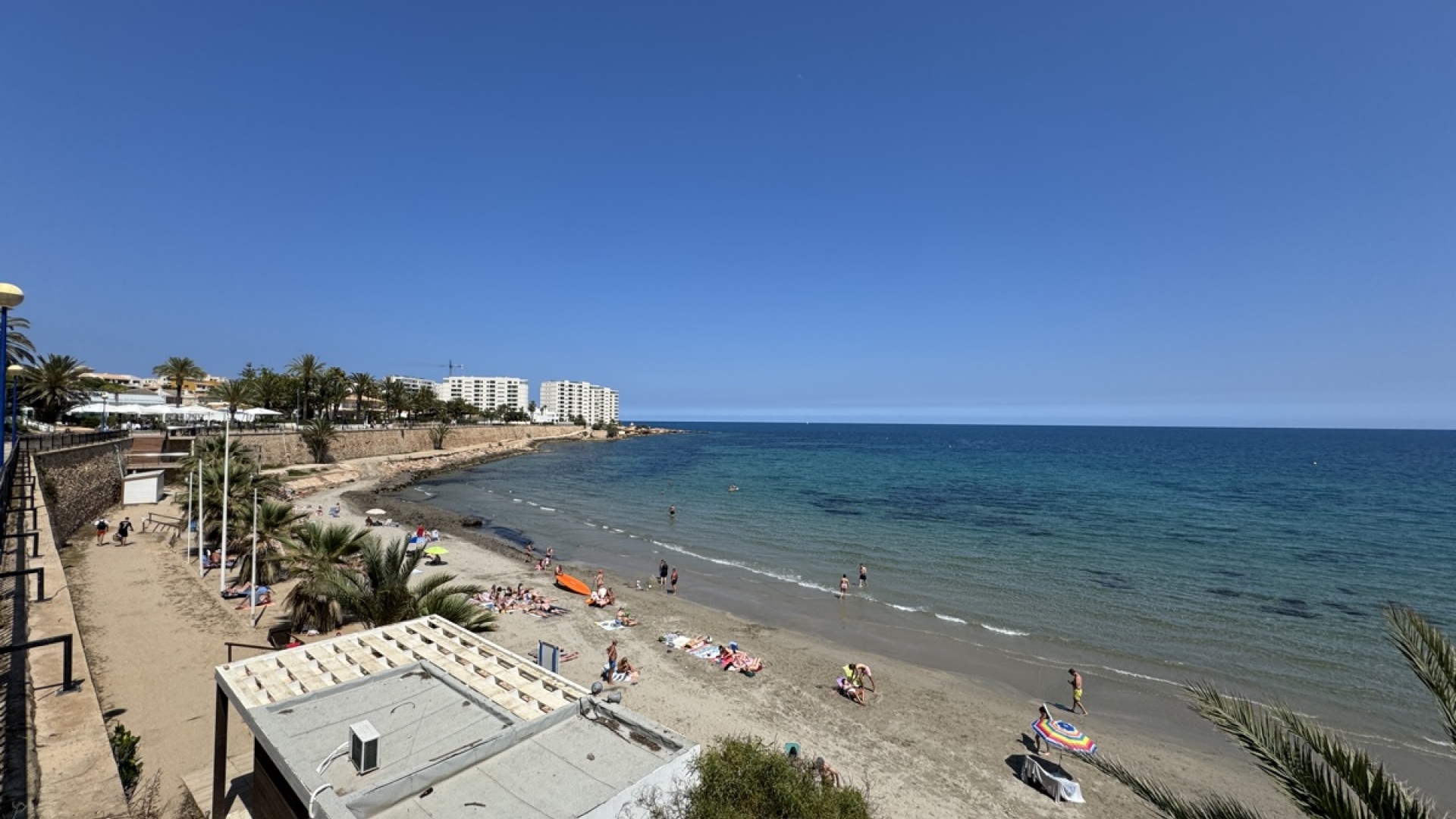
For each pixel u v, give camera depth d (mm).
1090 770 16781
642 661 22906
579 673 21594
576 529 51438
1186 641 26266
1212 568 38500
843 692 20812
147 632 19625
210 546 29562
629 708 19062
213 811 10922
